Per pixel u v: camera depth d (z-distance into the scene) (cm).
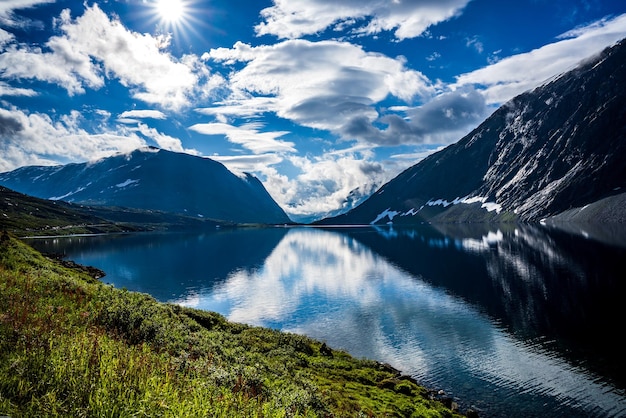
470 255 16888
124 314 2338
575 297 8688
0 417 894
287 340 5134
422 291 10406
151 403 1156
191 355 2241
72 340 1529
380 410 3403
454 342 6400
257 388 2156
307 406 2314
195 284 12038
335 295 10325
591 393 4572
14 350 1306
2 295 2081
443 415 3853
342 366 4719
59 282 2867
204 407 1299
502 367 5359
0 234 5581
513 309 8150
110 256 18350
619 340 6144
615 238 19025
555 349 5912
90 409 1063
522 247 18338
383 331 7100
